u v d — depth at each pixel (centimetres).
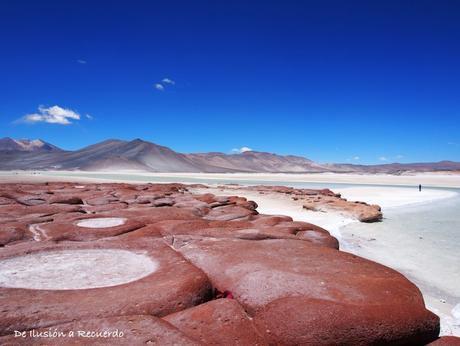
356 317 385
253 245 659
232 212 1301
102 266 560
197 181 7894
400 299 433
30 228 848
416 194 4497
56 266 560
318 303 398
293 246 655
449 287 963
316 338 371
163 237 737
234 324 387
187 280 463
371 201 3478
